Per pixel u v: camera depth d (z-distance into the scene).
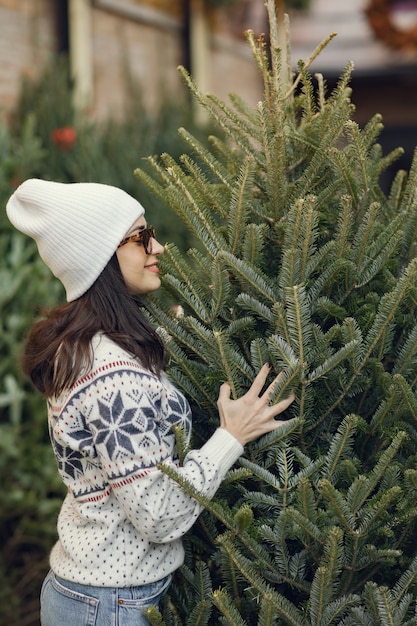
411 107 8.93
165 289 2.12
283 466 1.90
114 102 6.72
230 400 1.92
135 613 1.88
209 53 7.81
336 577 1.86
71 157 5.04
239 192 1.96
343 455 1.92
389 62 8.12
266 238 2.05
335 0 8.60
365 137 2.22
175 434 1.88
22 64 5.85
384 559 1.86
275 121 2.04
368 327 1.96
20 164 4.18
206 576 1.95
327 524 1.86
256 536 1.88
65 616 1.92
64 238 1.92
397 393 1.88
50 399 1.95
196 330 1.96
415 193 2.16
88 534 1.91
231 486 1.95
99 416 1.81
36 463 3.60
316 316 2.00
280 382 1.90
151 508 1.78
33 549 3.87
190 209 2.06
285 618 1.84
